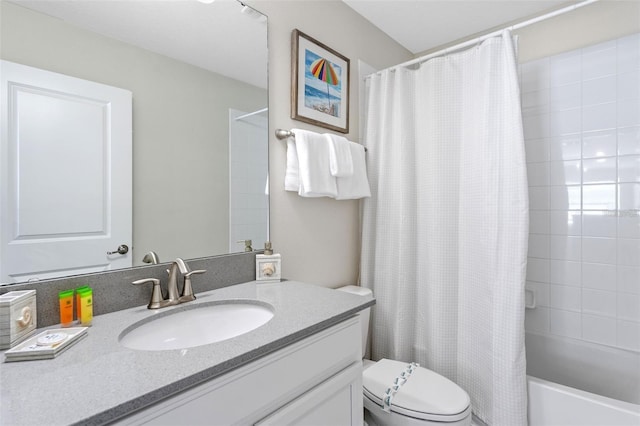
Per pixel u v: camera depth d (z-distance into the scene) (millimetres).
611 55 1746
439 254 1643
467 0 1845
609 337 1738
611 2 1766
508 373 1366
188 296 1061
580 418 1297
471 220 1552
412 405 1189
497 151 1442
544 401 1380
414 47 2393
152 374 598
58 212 885
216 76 1258
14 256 815
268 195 1443
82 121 930
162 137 1107
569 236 1864
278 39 1496
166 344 922
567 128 1872
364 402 1338
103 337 773
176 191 1142
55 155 880
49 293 856
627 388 1640
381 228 1857
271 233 1469
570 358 1820
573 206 1854
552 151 1919
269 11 1457
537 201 1968
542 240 1949
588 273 1807
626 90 1702
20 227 824
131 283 1010
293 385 821
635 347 1667
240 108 1338
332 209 1810
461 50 2297
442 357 1622
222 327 1039
